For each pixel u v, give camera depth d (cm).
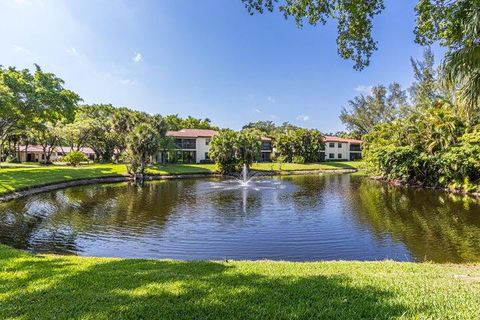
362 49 822
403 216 1748
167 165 5175
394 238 1295
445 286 498
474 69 734
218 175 4741
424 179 3328
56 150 6969
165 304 414
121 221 1619
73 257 762
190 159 6119
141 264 673
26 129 4391
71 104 3431
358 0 752
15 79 2930
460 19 738
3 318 378
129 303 419
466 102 791
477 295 447
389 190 2988
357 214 1816
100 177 3681
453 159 2828
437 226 1496
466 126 3098
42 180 2927
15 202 2128
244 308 399
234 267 662
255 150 4969
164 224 1564
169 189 3009
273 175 4984
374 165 4338
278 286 490
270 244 1238
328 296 442
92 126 5738
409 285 500
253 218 1711
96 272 586
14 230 1416
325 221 1633
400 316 371
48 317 379
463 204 2134
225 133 4997
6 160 5719
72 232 1394
